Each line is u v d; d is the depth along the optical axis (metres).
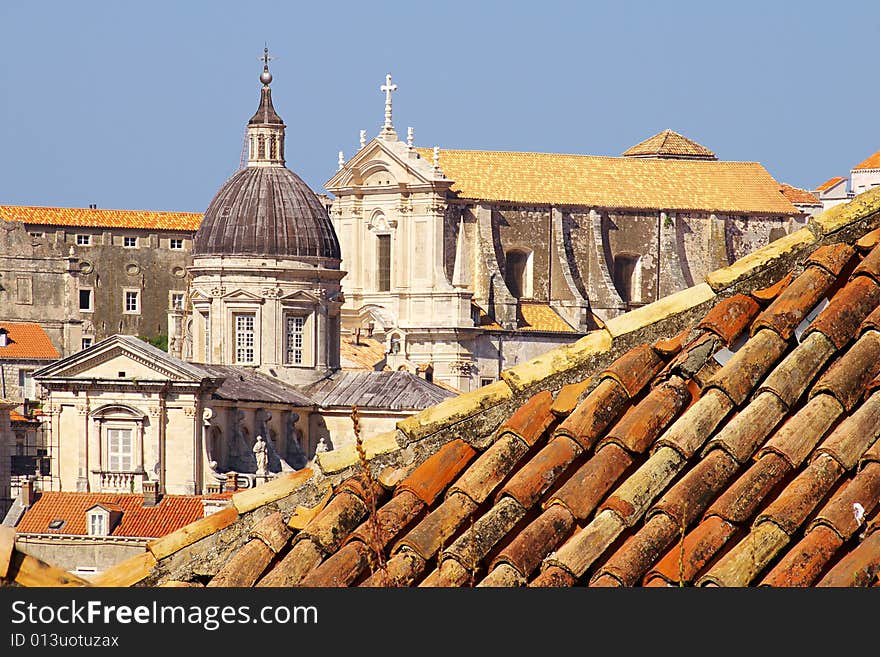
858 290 55.59
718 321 56.97
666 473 52.81
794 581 48.88
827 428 52.31
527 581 51.94
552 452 55.00
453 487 55.62
